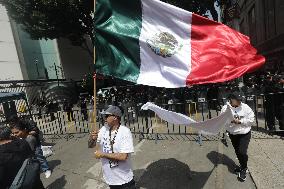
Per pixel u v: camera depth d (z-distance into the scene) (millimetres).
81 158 7668
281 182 4875
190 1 21625
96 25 4547
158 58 4445
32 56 25859
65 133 11508
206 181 5406
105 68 4523
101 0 4484
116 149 3588
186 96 13617
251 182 5137
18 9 20641
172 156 6941
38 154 6328
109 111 3617
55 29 21812
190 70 4324
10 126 4906
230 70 4305
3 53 22672
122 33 4492
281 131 7516
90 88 28969
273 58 23641
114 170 3652
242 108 4953
